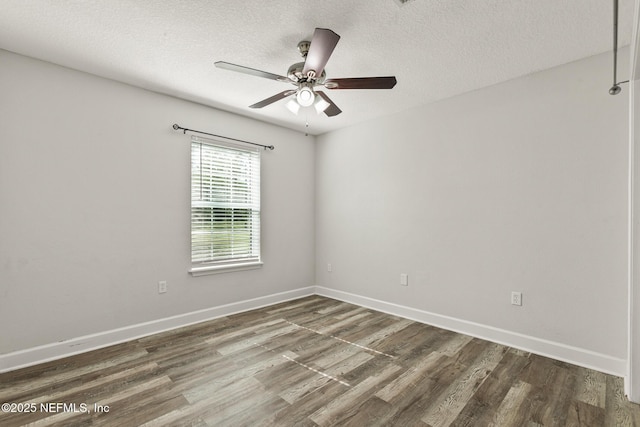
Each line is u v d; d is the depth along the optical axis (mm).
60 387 2016
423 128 3291
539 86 2543
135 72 2598
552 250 2473
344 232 4121
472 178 2924
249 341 2771
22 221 2301
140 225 2881
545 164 2510
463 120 2988
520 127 2639
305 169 4387
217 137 3424
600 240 2266
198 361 2387
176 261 3119
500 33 2037
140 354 2500
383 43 2158
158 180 2998
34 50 2254
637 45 1572
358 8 1802
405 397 1916
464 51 2260
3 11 1821
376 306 3723
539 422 1685
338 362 2377
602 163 2260
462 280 2988
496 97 2777
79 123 2553
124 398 1900
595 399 1885
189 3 1769
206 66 2508
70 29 2008
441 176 3143
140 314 2877
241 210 3684
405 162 3449
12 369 2229
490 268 2805
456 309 3029
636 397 1846
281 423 1682
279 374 2197
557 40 2111
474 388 2012
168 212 3064
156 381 2098
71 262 2510
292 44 2199
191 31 2039
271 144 3967
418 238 3332
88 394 1939
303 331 3018
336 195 4223
